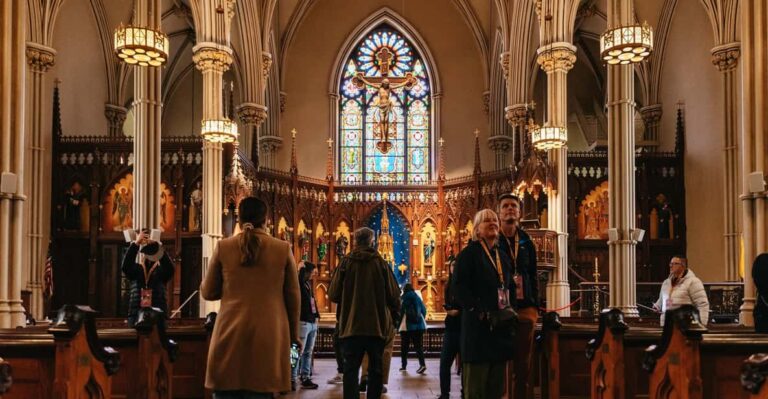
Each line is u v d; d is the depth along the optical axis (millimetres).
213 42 25781
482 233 8438
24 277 25516
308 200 35000
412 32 40094
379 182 36406
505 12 33125
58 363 7156
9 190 14719
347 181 36844
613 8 20250
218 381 6848
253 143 33094
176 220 27703
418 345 19781
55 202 28000
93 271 27703
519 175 25672
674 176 30766
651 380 8477
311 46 39906
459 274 8312
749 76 15406
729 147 26844
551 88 26078
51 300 27609
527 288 9234
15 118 15164
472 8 38969
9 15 15086
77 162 28219
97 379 7762
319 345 26219
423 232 35781
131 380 9750
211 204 25688
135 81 22266
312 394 15477
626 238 22328
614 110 22812
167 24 36594
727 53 26812
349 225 35906
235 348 6855
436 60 39875
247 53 32938
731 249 26734
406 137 39656
